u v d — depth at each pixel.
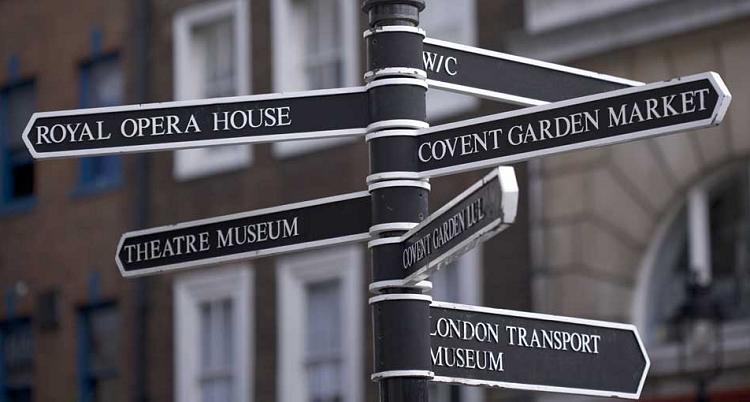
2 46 22.55
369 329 17.34
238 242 6.20
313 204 6.07
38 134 6.16
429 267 5.43
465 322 5.73
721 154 14.41
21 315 21.83
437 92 16.64
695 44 14.61
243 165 18.89
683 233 14.73
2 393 21.97
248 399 18.64
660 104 5.36
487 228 5.04
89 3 21.34
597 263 15.12
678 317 14.41
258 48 18.95
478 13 16.38
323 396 17.89
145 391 19.98
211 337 19.36
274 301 18.53
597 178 15.20
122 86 20.67
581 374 5.93
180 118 6.11
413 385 5.54
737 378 14.02
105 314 20.83
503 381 5.76
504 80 6.18
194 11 19.84
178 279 19.78
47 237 21.62
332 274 17.89
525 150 5.59
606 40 15.13
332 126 5.95
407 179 5.73
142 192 20.19
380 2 5.89
